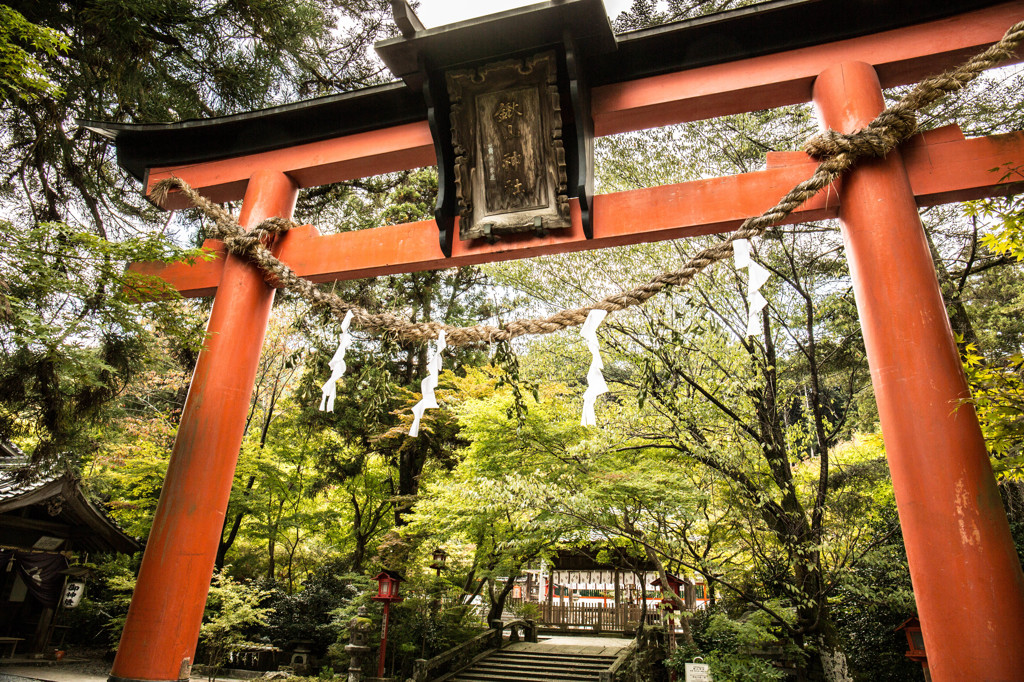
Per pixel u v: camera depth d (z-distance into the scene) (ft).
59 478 31.78
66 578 36.47
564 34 13.55
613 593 66.44
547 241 14.51
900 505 10.98
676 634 31.86
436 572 43.68
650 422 26.81
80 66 19.17
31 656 34.17
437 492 38.47
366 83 28.14
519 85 14.21
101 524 34.96
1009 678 9.23
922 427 10.84
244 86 22.56
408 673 37.83
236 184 18.65
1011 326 26.68
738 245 11.03
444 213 14.89
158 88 21.34
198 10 19.97
